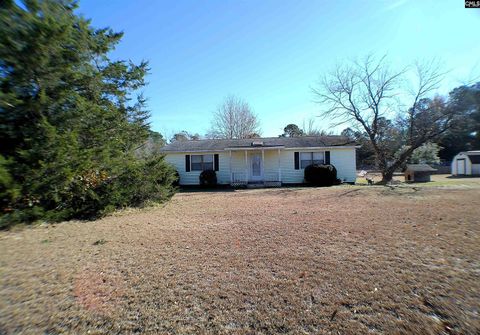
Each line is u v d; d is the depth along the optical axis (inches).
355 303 97.6
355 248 159.0
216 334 82.2
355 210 287.9
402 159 739.4
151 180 373.1
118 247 174.9
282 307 96.3
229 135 1432.1
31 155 243.9
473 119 674.8
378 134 773.3
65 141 260.8
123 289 112.8
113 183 321.7
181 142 823.7
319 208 308.0
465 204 310.2
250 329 84.3
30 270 135.6
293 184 711.1
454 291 104.1
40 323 89.0
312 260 141.4
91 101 335.0
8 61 248.4
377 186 585.6
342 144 716.7
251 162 735.7
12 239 199.3
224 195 496.1
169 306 98.8
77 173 276.2
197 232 210.1
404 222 223.8
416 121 722.2
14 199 234.1
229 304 99.3
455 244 161.6
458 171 1110.4
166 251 163.5
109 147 325.4
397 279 116.0
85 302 102.4
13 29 251.3
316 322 87.0
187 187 701.9
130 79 475.2
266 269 131.2
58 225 247.9
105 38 413.1
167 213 307.4
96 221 266.8
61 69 279.6
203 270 131.7
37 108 260.1
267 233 199.8
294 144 738.2
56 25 264.1
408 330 81.4
